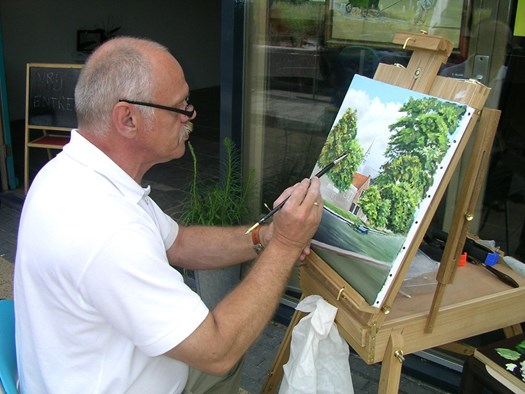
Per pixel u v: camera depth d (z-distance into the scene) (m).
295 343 1.37
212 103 8.18
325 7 2.35
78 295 1.08
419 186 1.12
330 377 1.35
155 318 1.07
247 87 2.55
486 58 2.07
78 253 1.04
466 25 2.05
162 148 1.22
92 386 1.15
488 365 1.35
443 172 1.08
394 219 1.16
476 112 1.06
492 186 2.34
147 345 1.09
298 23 2.43
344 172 1.34
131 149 1.21
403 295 1.39
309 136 2.60
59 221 1.07
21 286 1.15
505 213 2.39
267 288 1.22
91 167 1.15
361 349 1.25
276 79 2.53
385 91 1.28
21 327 1.19
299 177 2.67
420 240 1.13
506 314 1.42
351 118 1.37
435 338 1.33
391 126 1.23
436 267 1.52
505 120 2.23
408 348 1.29
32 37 6.70
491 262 1.55
